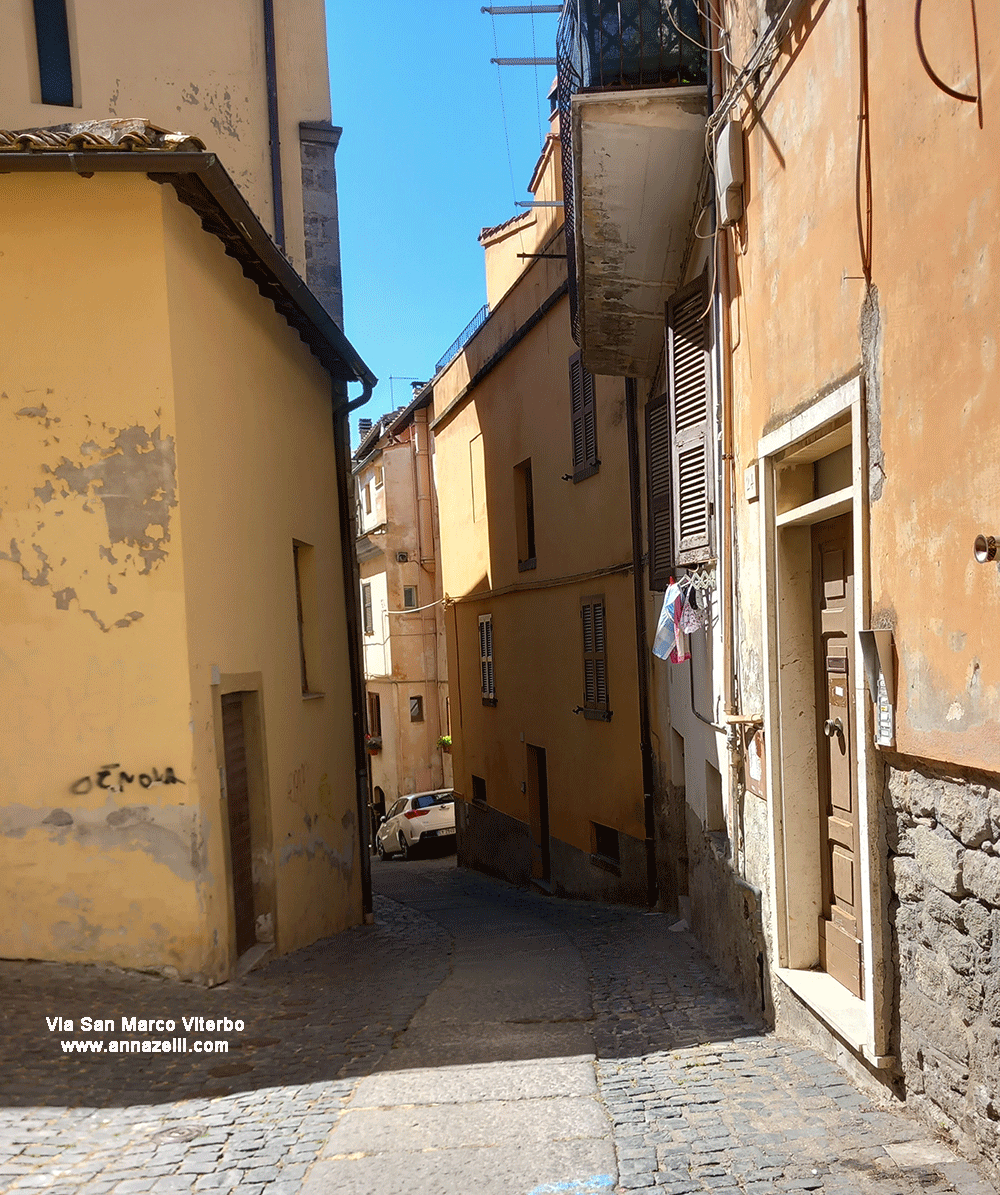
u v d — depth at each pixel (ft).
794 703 17.28
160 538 21.72
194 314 23.40
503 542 56.65
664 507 29.84
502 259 58.34
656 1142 12.03
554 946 28.99
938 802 11.15
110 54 36.14
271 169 40.86
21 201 21.63
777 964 17.08
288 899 28.76
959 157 10.21
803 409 15.37
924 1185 9.99
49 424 21.62
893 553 12.11
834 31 13.66
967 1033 10.64
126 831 21.52
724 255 20.15
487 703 61.93
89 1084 15.62
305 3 42.22
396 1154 12.37
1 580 21.58
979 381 9.93
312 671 34.45
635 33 21.86
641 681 36.11
